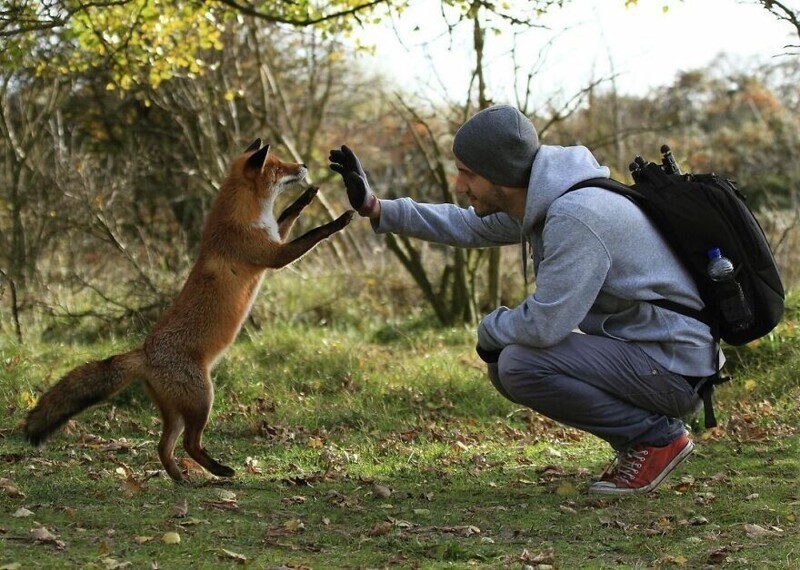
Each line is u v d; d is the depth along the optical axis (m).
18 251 12.05
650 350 4.21
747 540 3.85
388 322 12.41
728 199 4.14
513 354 4.27
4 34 7.92
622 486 4.48
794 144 19.81
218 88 13.66
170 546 3.68
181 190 14.75
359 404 7.45
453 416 7.32
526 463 5.62
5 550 3.51
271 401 7.57
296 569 3.42
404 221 4.73
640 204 4.18
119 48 9.09
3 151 13.97
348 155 4.73
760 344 7.90
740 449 5.70
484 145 4.24
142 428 6.55
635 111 19.89
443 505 4.54
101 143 15.77
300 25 8.84
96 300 11.65
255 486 4.91
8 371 8.06
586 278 4.02
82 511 4.18
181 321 5.16
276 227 5.70
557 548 3.80
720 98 22.97
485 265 13.52
